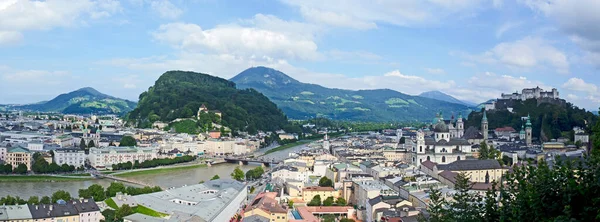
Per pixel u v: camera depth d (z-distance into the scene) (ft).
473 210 446.19
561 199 363.76
